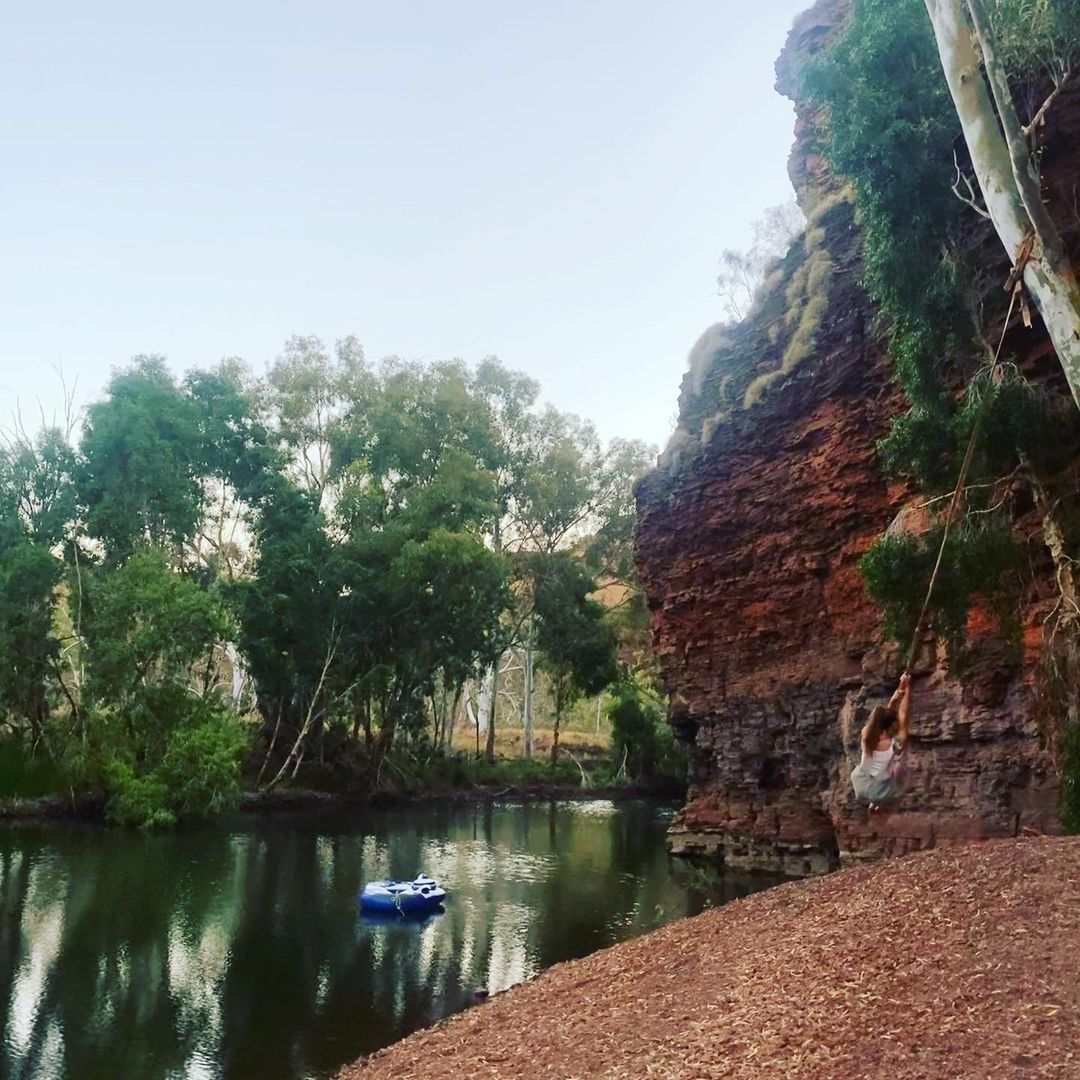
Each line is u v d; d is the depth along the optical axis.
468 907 21.22
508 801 53.28
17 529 39.88
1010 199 9.52
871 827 22.47
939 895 9.30
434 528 48.94
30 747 37.97
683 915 20.16
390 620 49.41
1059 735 14.97
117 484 41.09
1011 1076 5.23
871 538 24.62
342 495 50.44
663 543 33.06
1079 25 14.20
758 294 31.09
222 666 58.59
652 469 34.38
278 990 14.63
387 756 50.88
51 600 39.81
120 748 35.97
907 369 17.03
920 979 7.17
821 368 26.38
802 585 27.28
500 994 12.94
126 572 38.09
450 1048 10.15
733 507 29.91
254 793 42.50
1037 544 17.19
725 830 29.81
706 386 32.41
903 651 19.89
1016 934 7.54
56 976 15.30
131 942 17.52
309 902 21.50
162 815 33.62
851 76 16.52
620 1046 8.02
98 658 36.75
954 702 20.14
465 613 49.34
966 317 16.66
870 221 16.92
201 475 47.41
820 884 12.59
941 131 15.76
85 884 22.97
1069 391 16.22
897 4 15.76
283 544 46.19
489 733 59.84
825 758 26.69
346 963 16.25
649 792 60.47
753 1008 7.81
